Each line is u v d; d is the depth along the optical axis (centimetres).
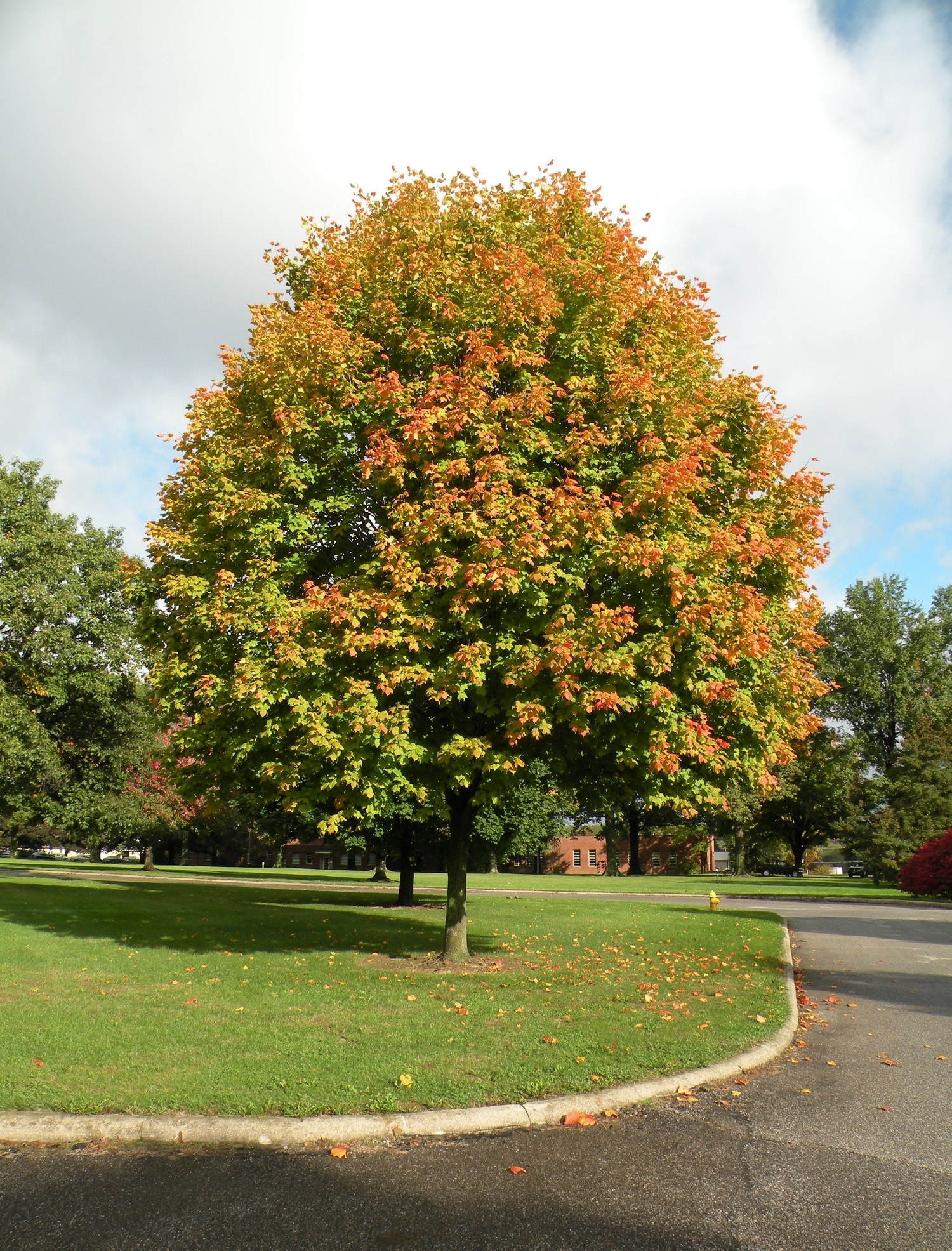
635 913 2302
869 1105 643
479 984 1073
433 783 1181
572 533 1019
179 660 1180
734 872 7412
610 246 1262
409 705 1080
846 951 1652
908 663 5803
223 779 1273
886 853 4112
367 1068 655
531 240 1291
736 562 1108
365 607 1024
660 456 1115
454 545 1080
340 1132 548
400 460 1062
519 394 1101
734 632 1037
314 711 1028
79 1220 441
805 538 1206
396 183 1385
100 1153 525
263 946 1352
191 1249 413
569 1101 604
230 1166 509
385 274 1256
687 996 1016
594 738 1132
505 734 1113
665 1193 483
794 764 5509
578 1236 432
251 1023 802
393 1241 424
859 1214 461
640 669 1038
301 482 1167
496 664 1052
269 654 1088
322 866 8300
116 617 2789
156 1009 857
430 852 2675
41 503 2848
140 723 2877
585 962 1316
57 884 2481
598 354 1187
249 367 1266
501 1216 452
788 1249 422
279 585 1131
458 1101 591
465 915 1291
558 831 3600
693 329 1277
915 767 4581
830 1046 836
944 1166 527
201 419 1288
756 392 1273
